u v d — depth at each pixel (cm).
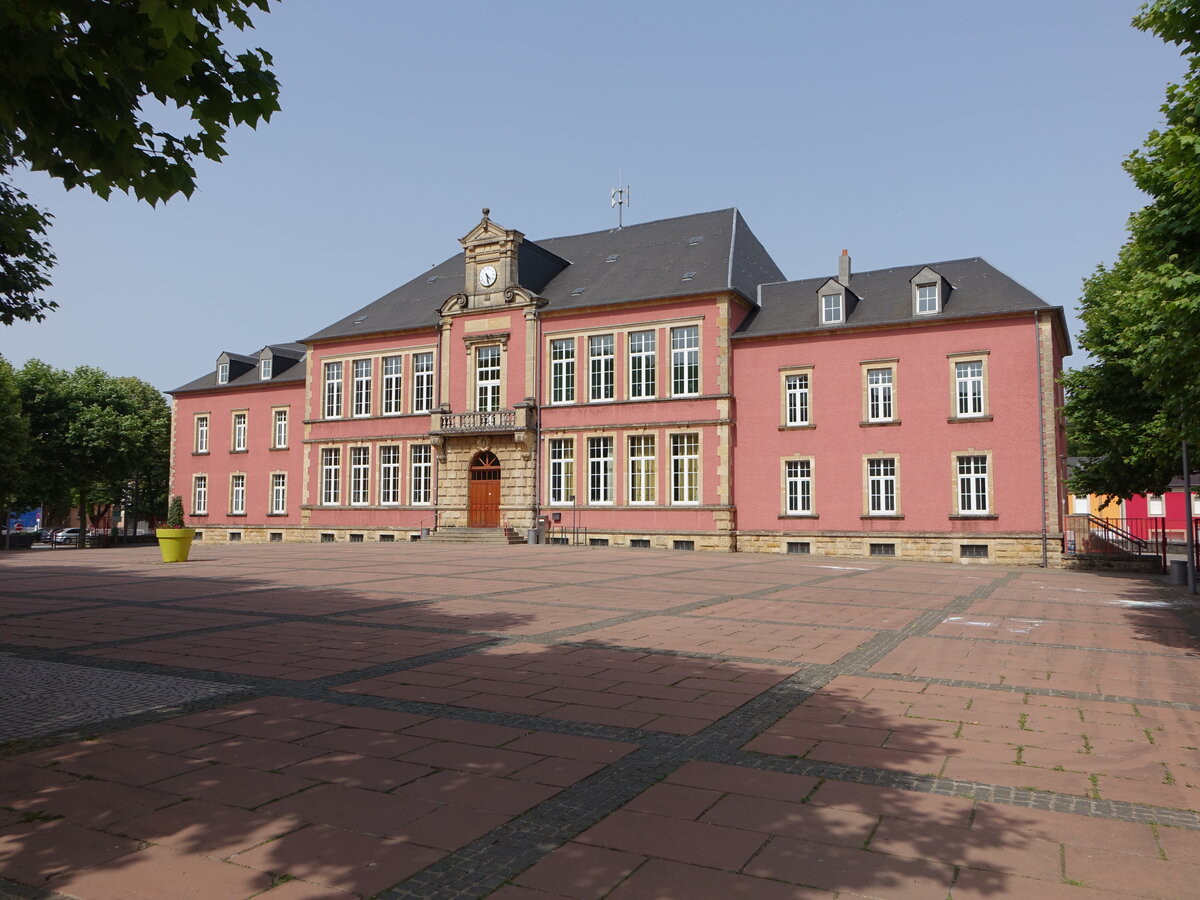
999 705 786
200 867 439
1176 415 1220
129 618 1305
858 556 3256
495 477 3947
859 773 590
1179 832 490
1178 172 1013
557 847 464
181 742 656
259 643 1087
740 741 665
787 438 3422
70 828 490
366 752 632
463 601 1527
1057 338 3375
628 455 3659
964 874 434
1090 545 2920
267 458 4791
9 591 1686
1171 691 852
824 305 3412
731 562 2655
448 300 4044
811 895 411
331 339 4419
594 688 842
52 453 5347
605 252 4191
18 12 493
